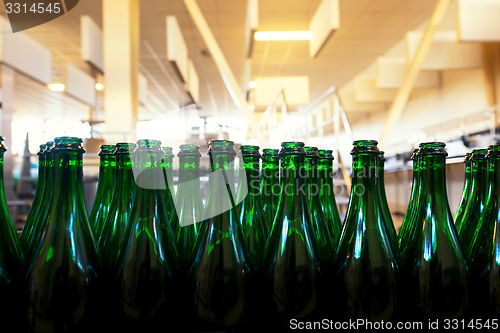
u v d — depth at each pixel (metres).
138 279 0.58
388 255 0.60
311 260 0.61
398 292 0.59
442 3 5.16
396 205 7.63
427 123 8.78
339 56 9.96
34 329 0.52
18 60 4.61
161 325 0.58
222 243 0.59
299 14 7.36
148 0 6.72
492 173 0.59
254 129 4.96
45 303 0.52
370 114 12.33
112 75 4.28
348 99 10.88
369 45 9.17
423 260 0.59
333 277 0.63
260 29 8.01
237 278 0.59
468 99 7.07
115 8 4.31
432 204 0.60
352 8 7.22
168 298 0.60
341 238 0.64
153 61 10.20
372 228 0.60
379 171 0.64
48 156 0.58
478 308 0.58
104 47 4.29
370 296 0.58
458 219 0.77
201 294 0.59
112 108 4.25
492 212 0.59
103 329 0.57
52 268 0.53
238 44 9.02
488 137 4.77
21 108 15.50
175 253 0.63
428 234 0.59
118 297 0.58
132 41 4.43
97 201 0.77
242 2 6.84
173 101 15.05
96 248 0.59
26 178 5.44
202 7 7.02
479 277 0.58
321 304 0.61
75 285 0.53
